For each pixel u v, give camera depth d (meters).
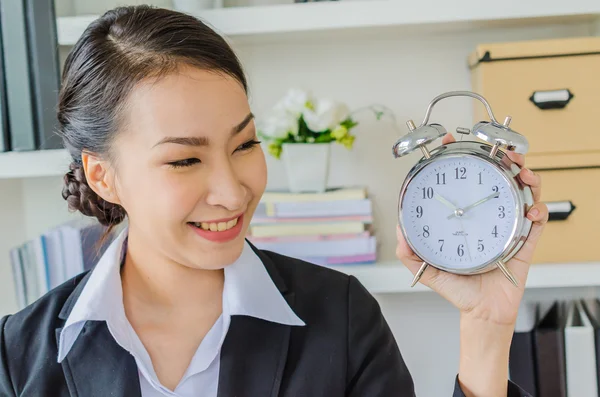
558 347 1.58
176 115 0.92
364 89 1.77
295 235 1.58
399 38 1.75
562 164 1.53
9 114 1.53
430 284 1.06
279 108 1.60
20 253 1.60
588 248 1.54
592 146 1.53
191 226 0.97
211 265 0.98
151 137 0.93
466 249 1.02
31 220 1.86
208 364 1.04
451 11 1.50
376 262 1.63
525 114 1.53
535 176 1.00
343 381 1.07
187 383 1.04
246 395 1.02
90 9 1.78
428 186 1.03
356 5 1.50
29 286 1.60
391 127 1.77
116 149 0.98
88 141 1.02
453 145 1.03
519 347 1.60
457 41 1.74
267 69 1.78
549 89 1.52
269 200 1.58
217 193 0.94
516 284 1.00
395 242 1.79
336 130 1.56
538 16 1.50
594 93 1.52
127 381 1.01
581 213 1.54
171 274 1.07
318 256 1.58
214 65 0.95
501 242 1.00
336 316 1.10
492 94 1.54
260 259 1.14
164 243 0.98
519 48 1.52
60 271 1.60
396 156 1.00
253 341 1.06
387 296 1.83
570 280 1.51
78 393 1.01
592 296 1.74
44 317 1.10
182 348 1.06
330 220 1.58
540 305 1.74
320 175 1.59
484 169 1.01
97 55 1.00
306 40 1.75
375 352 1.10
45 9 1.52
